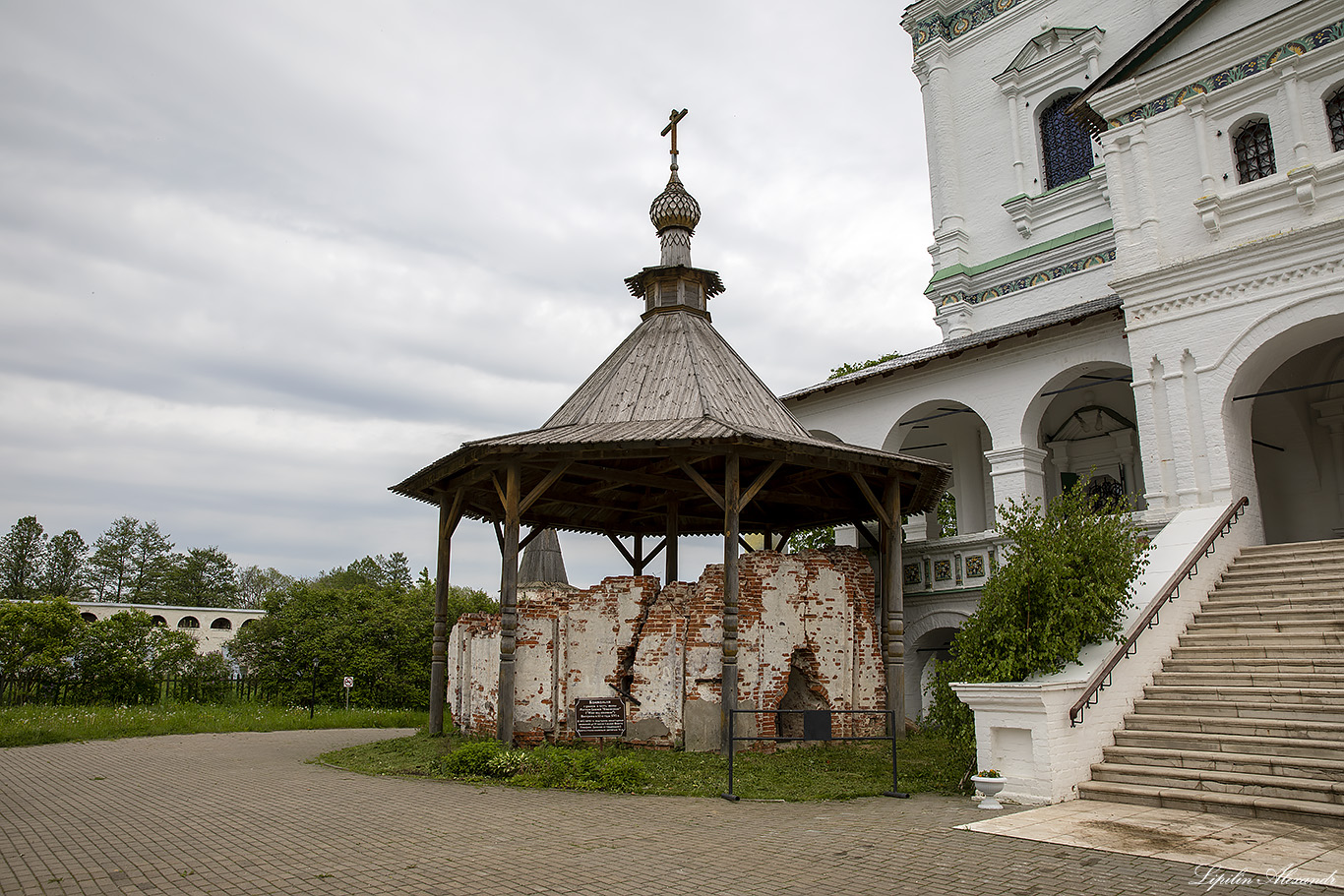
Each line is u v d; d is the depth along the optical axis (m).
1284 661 11.22
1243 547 14.79
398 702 40.28
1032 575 11.32
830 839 8.18
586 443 13.30
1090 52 24.50
